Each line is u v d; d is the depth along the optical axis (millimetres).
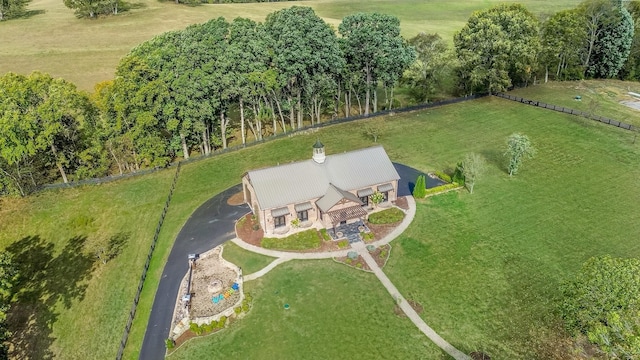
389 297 49781
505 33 98688
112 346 45750
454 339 44438
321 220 62781
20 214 67938
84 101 73812
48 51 125750
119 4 158250
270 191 60469
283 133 89188
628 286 35500
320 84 84875
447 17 178125
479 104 101938
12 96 68062
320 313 48000
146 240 61594
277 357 43188
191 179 76312
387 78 90750
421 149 82812
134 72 74250
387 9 188750
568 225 60812
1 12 150875
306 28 81875
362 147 83375
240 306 49031
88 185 75562
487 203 66312
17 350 45812
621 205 64500
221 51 79250
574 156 78000
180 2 176375
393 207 65750
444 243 58125
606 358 40125
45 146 69562
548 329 45125
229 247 59031
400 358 42562
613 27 107062
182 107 76625
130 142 76750
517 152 71062
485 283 51406
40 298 52469
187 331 46719
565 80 114625
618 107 96688
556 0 189125
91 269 56688
